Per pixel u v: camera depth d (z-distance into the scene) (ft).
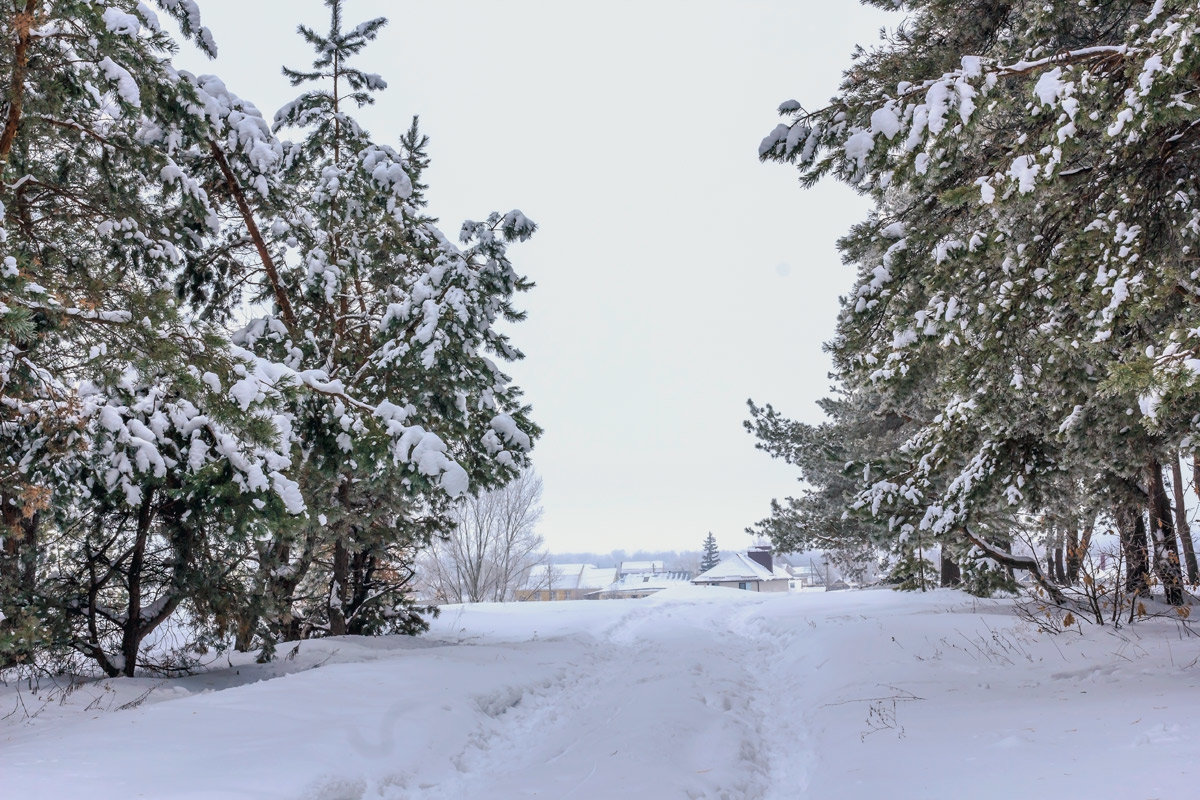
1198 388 18.52
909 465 38.34
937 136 22.50
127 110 28.45
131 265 35.60
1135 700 21.38
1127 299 23.25
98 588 32.96
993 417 32.07
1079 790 14.33
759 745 24.31
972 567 44.32
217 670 38.22
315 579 56.08
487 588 145.48
